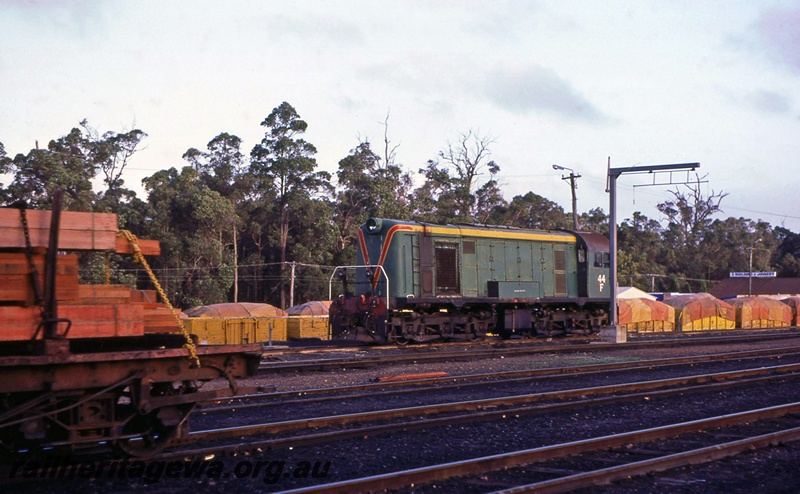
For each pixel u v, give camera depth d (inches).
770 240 4065.0
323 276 2155.5
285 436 330.6
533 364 681.0
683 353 833.5
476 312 928.3
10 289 231.3
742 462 291.1
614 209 992.9
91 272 1535.4
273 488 252.4
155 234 2026.3
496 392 495.2
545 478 263.9
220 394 287.6
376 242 860.6
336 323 874.8
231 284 2027.6
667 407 434.6
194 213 2031.3
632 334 1312.7
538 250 992.9
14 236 233.5
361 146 2456.9
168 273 1967.3
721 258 3727.9
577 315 1055.6
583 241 1042.1
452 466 259.8
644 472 268.7
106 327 245.6
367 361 647.1
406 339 865.5
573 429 363.3
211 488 251.4
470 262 911.0
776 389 519.5
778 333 1359.5
